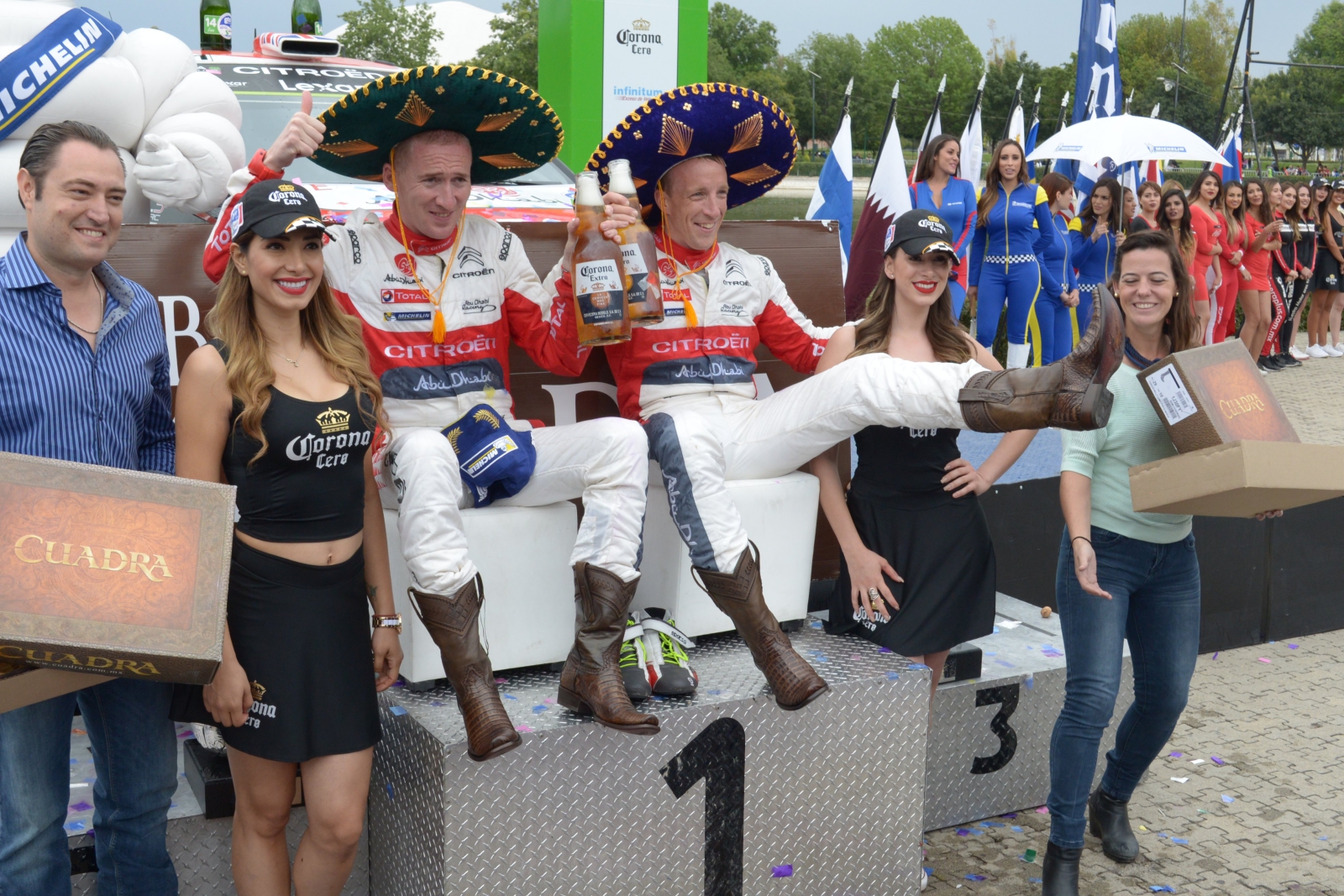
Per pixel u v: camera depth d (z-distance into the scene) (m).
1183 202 8.80
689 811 2.45
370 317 2.54
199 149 2.88
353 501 2.10
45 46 2.66
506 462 2.47
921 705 2.71
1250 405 2.63
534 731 2.27
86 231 1.96
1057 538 4.46
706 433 2.51
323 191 3.80
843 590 2.97
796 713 2.55
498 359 2.67
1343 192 12.12
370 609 2.59
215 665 1.77
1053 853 2.82
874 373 2.64
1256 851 3.14
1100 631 2.77
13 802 2.05
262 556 2.01
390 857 2.50
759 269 3.09
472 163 2.84
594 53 6.57
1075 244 8.58
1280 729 3.99
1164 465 2.59
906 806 2.74
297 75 4.61
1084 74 9.45
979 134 8.89
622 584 2.36
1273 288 10.79
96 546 1.74
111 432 2.06
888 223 6.17
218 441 1.99
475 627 2.26
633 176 2.90
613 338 2.53
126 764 2.18
